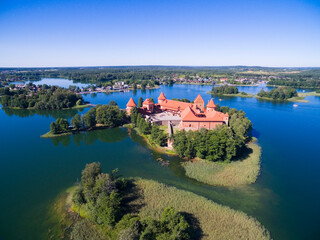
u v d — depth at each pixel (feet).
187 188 249.75
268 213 211.20
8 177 275.39
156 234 159.02
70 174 283.59
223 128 351.05
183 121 391.65
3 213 208.85
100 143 396.37
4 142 401.08
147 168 298.56
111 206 187.73
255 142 398.83
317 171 293.02
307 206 222.48
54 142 403.34
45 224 194.70
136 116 482.28
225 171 284.82
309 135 441.27
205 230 183.21
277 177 276.62
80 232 182.50
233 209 211.20
